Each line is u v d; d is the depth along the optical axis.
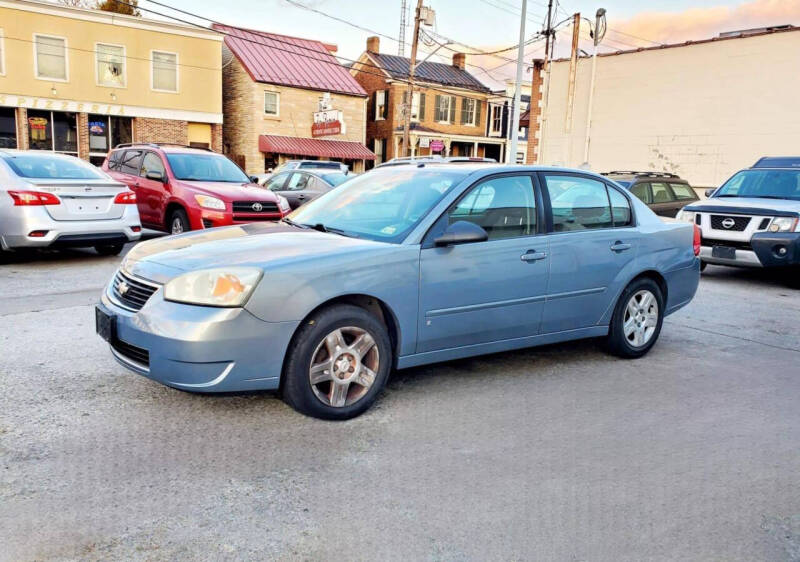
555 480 3.30
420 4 28.58
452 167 4.88
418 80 39.31
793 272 9.17
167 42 28.94
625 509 3.04
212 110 30.73
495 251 4.53
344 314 3.85
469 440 3.74
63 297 7.08
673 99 23.67
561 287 4.93
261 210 10.41
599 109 25.77
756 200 9.80
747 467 3.53
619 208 5.50
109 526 2.74
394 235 4.28
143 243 4.50
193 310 3.53
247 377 3.62
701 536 2.84
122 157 12.34
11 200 8.58
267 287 3.59
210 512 2.88
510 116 43.84
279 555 2.59
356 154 35.00
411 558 2.60
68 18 26.41
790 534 2.88
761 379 5.10
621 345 5.44
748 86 21.80
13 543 2.60
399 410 4.16
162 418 3.88
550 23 26.59
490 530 2.82
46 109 26.58
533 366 5.23
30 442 3.49
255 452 3.48
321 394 3.88
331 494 3.08
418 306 4.18
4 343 5.27
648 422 4.12
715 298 8.47
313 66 35.09
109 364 4.81
